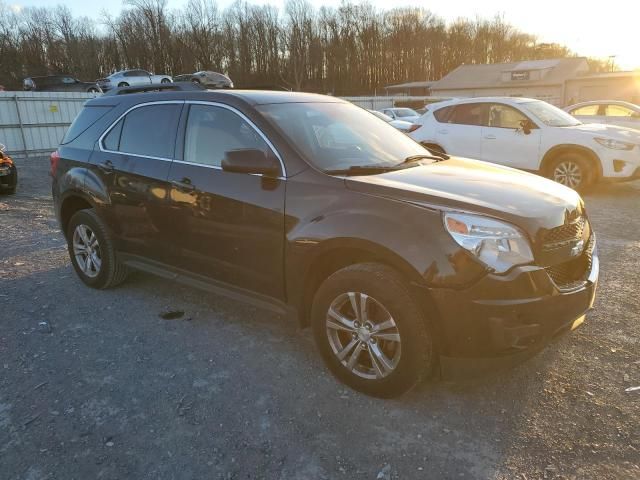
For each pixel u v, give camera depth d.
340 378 3.15
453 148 10.34
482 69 57.41
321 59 78.31
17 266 5.51
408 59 85.62
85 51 73.38
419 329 2.75
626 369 3.27
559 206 2.98
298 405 2.98
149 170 4.04
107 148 4.48
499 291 2.62
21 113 17.88
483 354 2.70
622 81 44.28
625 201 8.67
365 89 83.25
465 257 2.64
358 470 2.48
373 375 3.00
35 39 71.75
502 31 92.12
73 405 3.00
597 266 3.21
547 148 9.23
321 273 3.29
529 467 2.47
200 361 3.47
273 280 3.38
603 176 8.81
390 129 4.33
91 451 2.61
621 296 4.41
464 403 2.97
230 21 76.12
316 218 3.08
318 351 3.50
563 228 2.92
